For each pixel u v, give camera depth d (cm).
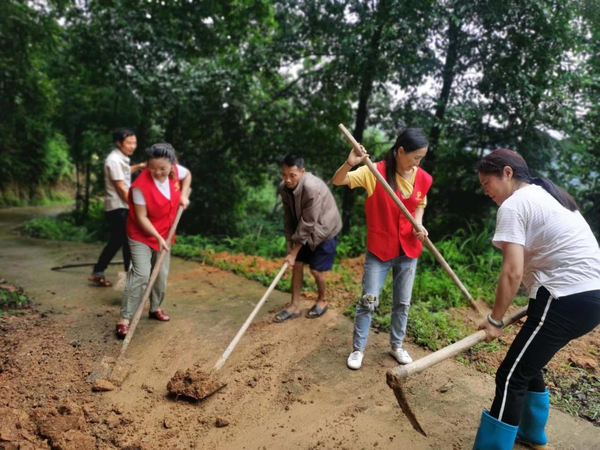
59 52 1045
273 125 902
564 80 603
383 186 274
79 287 488
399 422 250
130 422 246
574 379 297
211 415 256
